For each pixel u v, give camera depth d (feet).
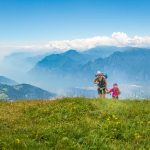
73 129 47.16
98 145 41.93
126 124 52.85
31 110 67.97
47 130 45.75
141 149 42.37
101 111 65.77
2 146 38.78
